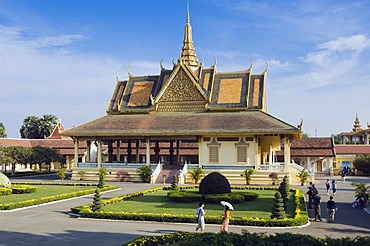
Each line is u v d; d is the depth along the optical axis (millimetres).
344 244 13086
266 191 40312
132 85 65562
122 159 74750
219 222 22188
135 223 22688
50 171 75188
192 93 59562
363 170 73938
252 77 60594
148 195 35812
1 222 22781
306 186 47125
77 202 31547
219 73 61719
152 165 53719
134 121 57969
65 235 19141
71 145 83562
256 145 50688
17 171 76062
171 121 56156
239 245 12914
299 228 21406
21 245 17031
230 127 51375
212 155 52250
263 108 57750
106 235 19172
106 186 42375
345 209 29109
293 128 48406
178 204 29469
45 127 112562
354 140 121562
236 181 50188
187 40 72375
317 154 72500
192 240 12742
